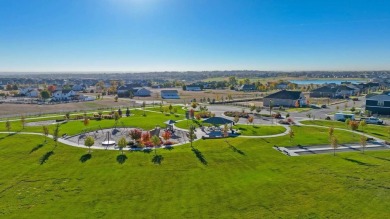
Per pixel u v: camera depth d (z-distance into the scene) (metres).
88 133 70.50
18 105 131.38
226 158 49.94
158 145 58.31
